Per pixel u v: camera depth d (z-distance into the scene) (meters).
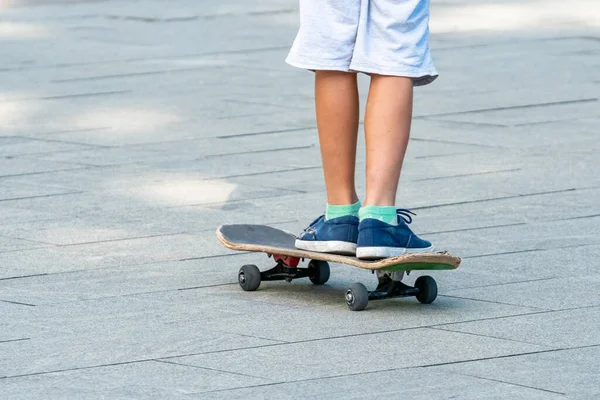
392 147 9.27
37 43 27.88
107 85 21.61
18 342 8.32
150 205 12.83
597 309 8.97
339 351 8.00
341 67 9.34
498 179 13.92
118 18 33.22
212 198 13.12
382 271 9.16
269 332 8.48
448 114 18.34
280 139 16.61
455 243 11.14
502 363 7.71
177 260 10.67
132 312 9.05
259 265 10.49
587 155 15.19
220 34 28.95
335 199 9.52
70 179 14.21
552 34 27.41
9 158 15.57
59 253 10.93
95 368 7.73
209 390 7.27
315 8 9.34
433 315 8.89
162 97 20.23
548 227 11.69
